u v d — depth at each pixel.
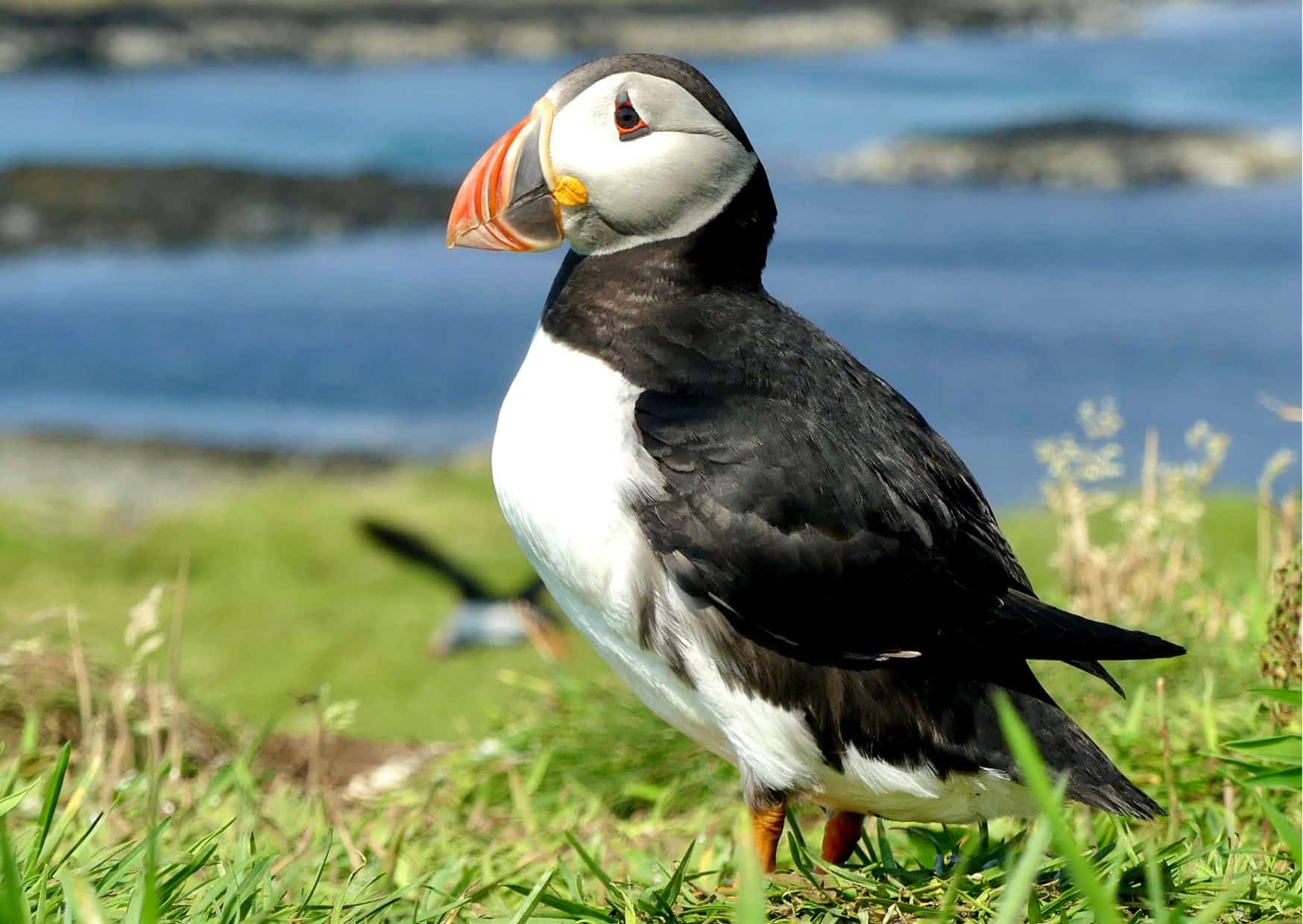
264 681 13.05
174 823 6.44
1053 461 8.86
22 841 5.25
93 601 15.17
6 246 48.62
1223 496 16.44
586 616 5.57
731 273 5.91
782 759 5.44
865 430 5.46
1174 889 5.00
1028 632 5.19
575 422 5.43
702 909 5.01
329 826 6.53
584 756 7.98
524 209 5.89
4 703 7.71
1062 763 5.27
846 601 5.20
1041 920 4.75
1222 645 7.96
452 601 15.66
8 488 25.77
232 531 18.27
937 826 6.92
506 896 5.89
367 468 28.17
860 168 66.94
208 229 51.56
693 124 5.77
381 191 56.78
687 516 5.21
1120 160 65.38
